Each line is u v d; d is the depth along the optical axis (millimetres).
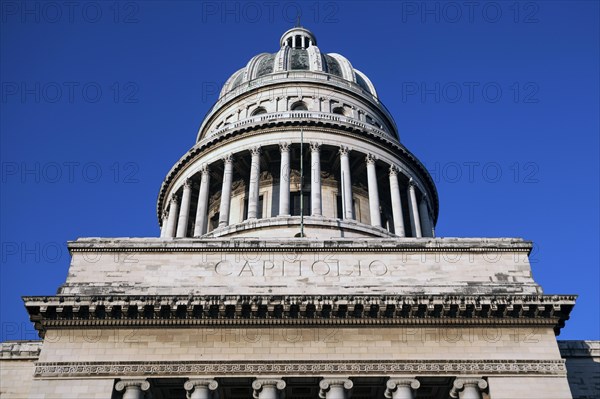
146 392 40219
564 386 40594
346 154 77438
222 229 71375
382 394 43219
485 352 41562
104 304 41469
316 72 89750
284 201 72688
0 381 45656
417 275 46000
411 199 80312
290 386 41781
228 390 42375
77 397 39531
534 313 42500
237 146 78375
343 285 45094
